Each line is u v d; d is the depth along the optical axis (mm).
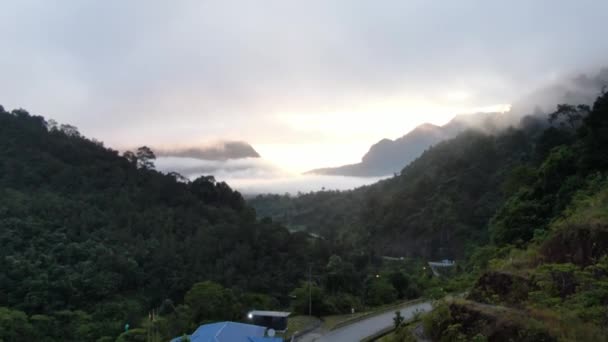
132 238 60562
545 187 31750
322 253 63969
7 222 54250
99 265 52156
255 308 43250
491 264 22516
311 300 38250
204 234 63219
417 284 49531
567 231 18359
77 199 65500
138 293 52125
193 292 38500
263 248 62875
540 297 15133
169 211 69125
